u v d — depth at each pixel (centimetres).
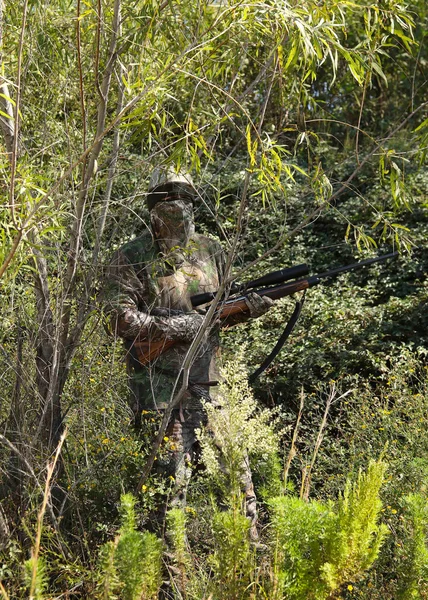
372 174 992
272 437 377
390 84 1152
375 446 520
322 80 1091
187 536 404
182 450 425
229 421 368
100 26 378
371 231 895
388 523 405
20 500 394
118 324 426
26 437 404
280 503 324
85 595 351
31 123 454
